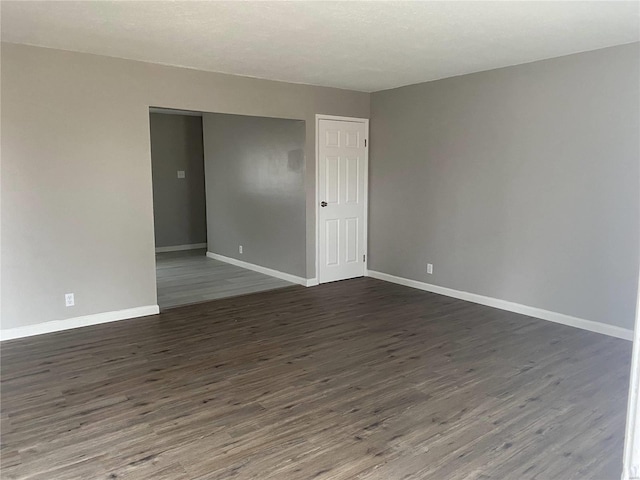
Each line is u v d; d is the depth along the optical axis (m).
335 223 6.09
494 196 4.87
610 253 4.05
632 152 3.86
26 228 4.01
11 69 3.83
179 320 4.56
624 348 3.80
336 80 5.34
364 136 6.19
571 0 2.87
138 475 2.21
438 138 5.36
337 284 6.04
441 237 5.45
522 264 4.70
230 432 2.58
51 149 4.06
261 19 3.21
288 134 5.91
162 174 8.70
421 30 3.46
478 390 3.08
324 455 2.37
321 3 2.92
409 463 2.30
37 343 3.93
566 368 3.41
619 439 2.49
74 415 2.77
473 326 4.36
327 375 3.32
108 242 4.43
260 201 6.59
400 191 5.89
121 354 3.71
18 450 2.41
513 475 2.20
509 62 4.47
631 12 3.08
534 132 4.48
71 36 3.64
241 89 5.07
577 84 4.14
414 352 3.73
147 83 4.48
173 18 3.21
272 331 4.25
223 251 7.63
